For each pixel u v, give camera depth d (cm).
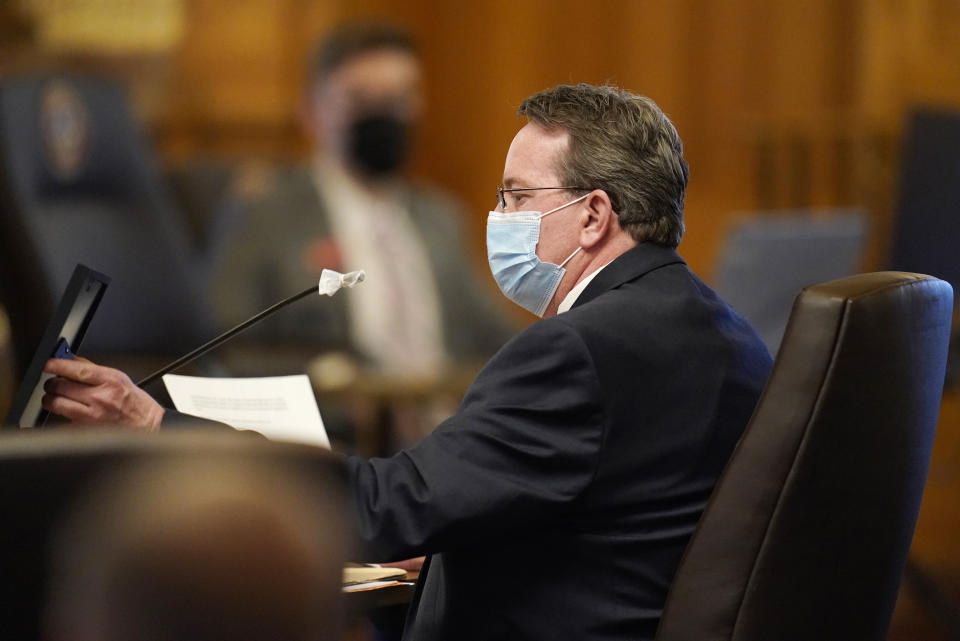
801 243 1192
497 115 2544
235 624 262
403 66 1622
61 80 1324
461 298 1650
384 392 1263
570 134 661
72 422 643
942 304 603
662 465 600
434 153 2569
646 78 2425
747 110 2336
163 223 1382
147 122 2391
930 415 598
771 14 2316
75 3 2388
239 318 1520
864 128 2211
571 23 2489
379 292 1594
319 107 1644
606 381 588
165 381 696
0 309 1428
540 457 577
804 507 555
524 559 605
